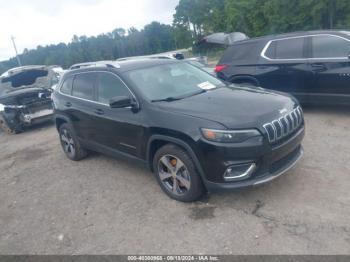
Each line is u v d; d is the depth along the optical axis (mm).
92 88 5172
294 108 4090
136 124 4223
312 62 6434
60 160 6422
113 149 4902
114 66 4848
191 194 3869
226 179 3537
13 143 8656
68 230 3883
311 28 35156
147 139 4125
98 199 4516
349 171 4258
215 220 3607
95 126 5074
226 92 4480
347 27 31484
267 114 3629
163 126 3854
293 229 3273
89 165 5832
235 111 3678
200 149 3547
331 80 6270
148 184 4715
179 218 3750
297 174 4336
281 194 3910
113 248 3420
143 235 3553
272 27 38844
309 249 2984
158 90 4469
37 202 4750
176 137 3758
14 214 4516
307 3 33625
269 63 7012
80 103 5355
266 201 3814
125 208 4156
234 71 7551
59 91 6078
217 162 3488
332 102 6398
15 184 5602
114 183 4930
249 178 3508
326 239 3076
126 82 4488
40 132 9398
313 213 3471
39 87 10281
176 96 4395
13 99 9453
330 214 3418
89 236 3693
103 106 4848
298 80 6668
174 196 4098
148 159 4273
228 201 3922
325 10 32938
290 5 35750
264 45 7145
